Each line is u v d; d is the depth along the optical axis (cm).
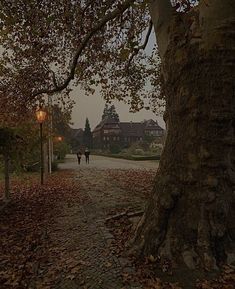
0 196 1348
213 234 488
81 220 848
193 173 513
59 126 4656
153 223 534
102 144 11188
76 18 1069
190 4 902
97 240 648
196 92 520
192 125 523
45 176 2272
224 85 508
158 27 597
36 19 964
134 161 4478
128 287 431
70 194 1359
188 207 511
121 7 796
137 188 1455
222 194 504
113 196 1249
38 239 686
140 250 527
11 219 903
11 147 1155
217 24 509
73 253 578
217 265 466
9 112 1309
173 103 553
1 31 895
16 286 464
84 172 2597
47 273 498
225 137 510
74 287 445
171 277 455
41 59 1270
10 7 893
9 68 1283
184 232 504
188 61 529
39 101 1425
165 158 555
